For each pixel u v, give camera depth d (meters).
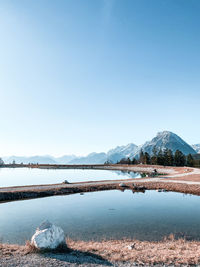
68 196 36.53
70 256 10.42
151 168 119.62
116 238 16.17
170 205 29.22
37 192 36.53
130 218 22.39
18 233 17.50
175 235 16.92
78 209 26.89
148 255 11.01
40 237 11.04
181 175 64.19
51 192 37.94
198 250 12.13
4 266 8.91
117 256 10.74
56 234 11.48
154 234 17.17
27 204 29.91
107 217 22.81
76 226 19.48
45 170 134.12
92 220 21.62
